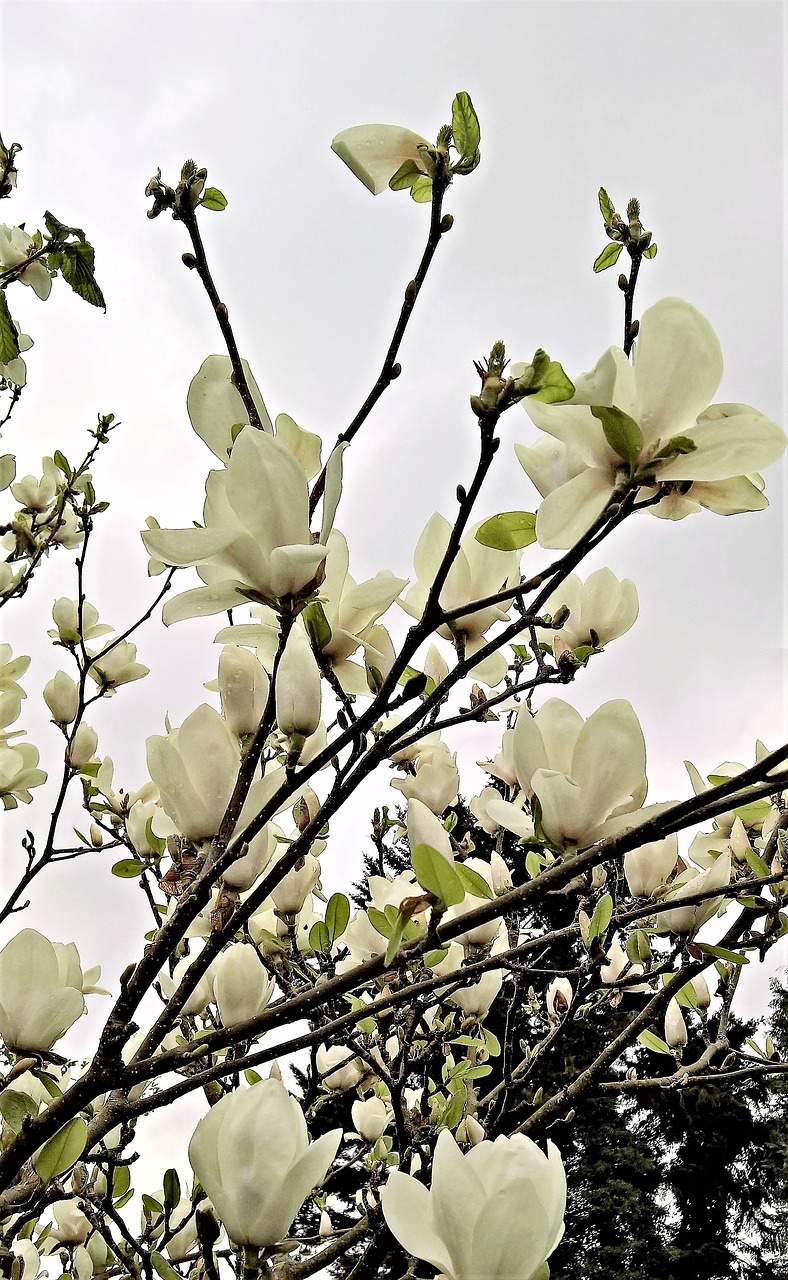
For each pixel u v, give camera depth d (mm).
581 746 1876
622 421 1727
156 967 1807
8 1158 1806
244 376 1853
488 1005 2336
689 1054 8133
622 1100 14484
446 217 1830
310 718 1829
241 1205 1790
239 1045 2008
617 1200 13969
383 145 1829
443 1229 1743
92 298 2318
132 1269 2088
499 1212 1736
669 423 1749
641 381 1751
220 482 1785
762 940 2141
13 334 2254
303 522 1775
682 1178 15703
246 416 1869
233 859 1806
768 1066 2268
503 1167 1764
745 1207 15688
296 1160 1798
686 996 2424
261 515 1769
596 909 1979
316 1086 2451
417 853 1771
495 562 1968
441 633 1982
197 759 1913
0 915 2314
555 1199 1761
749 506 1760
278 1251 1803
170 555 1754
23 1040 1906
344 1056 2793
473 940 2166
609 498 1766
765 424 1722
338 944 2273
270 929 2207
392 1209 1759
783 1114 15688
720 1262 14664
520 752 1907
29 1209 1923
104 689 3219
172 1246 2264
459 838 2410
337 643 1855
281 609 1773
